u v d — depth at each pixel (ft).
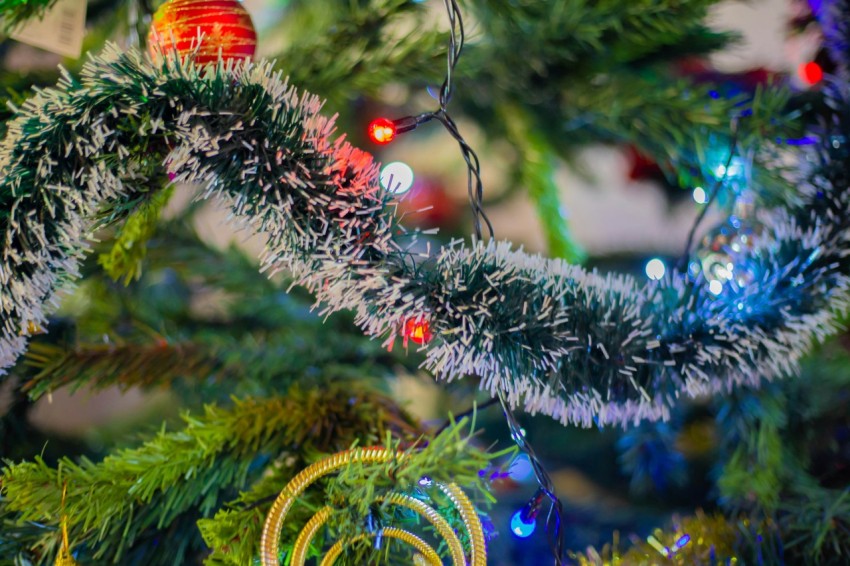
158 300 3.21
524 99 3.10
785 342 2.22
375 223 2.05
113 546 2.34
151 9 2.75
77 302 3.01
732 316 2.21
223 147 2.00
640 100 2.88
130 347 2.79
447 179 4.68
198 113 1.98
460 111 3.54
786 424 2.81
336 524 2.10
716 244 2.58
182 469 2.34
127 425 3.27
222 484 2.39
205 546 2.44
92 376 2.68
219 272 3.23
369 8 2.75
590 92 2.99
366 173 2.06
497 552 2.79
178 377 2.83
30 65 3.09
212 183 2.03
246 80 2.02
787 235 2.29
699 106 2.80
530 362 2.09
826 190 2.32
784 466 2.70
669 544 2.42
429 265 2.12
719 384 2.26
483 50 2.91
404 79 2.76
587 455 3.46
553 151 3.56
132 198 2.15
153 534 2.41
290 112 2.02
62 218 1.99
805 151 2.50
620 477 3.40
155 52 2.15
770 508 2.55
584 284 2.19
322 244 2.03
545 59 2.92
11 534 2.28
